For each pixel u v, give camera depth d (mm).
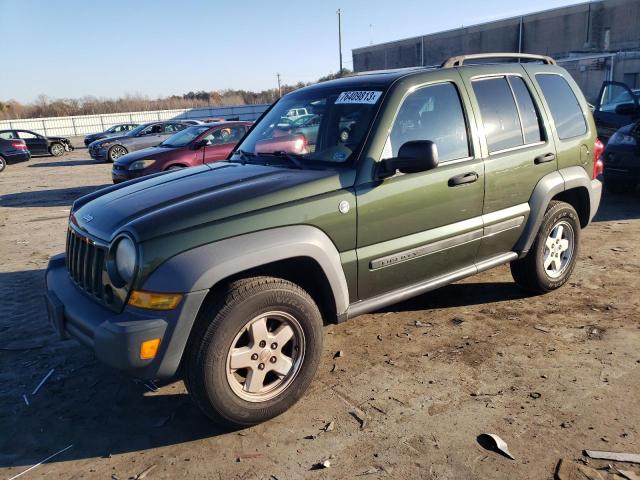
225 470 2797
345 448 2914
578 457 2756
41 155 26062
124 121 48594
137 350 2721
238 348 3014
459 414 3160
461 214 3895
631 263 5566
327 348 4047
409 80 3719
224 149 10953
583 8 42562
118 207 3258
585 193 4879
